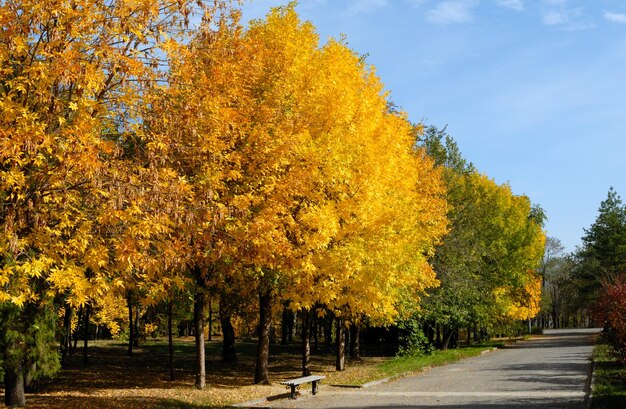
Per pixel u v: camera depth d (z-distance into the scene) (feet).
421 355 101.86
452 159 133.28
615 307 65.77
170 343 71.15
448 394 53.31
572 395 49.52
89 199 33.01
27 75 31.37
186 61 38.86
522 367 79.51
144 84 36.27
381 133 66.39
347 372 80.07
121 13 33.32
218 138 45.70
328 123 56.90
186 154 42.91
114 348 125.70
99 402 50.42
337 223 54.60
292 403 51.57
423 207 89.86
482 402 47.21
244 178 49.08
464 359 102.42
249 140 49.39
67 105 32.71
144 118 37.60
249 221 45.96
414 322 103.55
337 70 59.16
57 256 30.63
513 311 163.73
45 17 30.83
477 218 127.95
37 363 47.34
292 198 53.31
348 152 57.41
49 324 48.49
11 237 28.40
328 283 56.39
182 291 55.72
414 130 111.55
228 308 75.10
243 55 46.83
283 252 47.96
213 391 58.95
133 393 57.47
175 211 35.12
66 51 30.86
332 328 123.54
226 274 56.65
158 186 33.94
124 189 32.65
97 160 31.58
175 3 36.06
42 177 31.24
